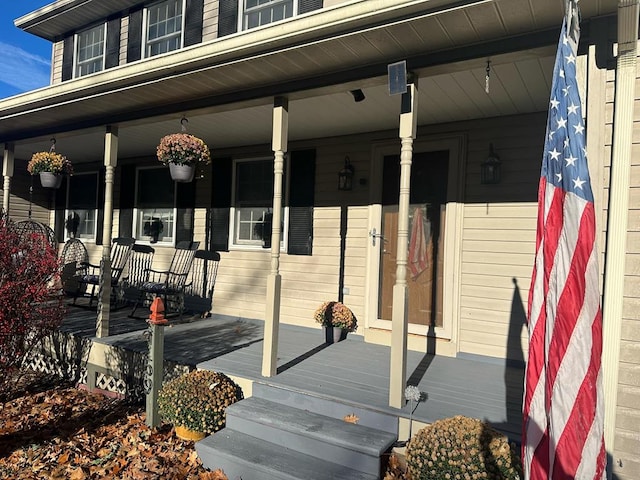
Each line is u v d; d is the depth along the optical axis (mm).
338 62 3346
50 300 3820
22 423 3803
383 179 5094
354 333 5199
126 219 7449
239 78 3734
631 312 2504
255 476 2787
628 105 2441
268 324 3650
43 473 2998
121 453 3219
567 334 2012
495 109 4203
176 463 3039
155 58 3775
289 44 3174
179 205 6848
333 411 3172
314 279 5551
